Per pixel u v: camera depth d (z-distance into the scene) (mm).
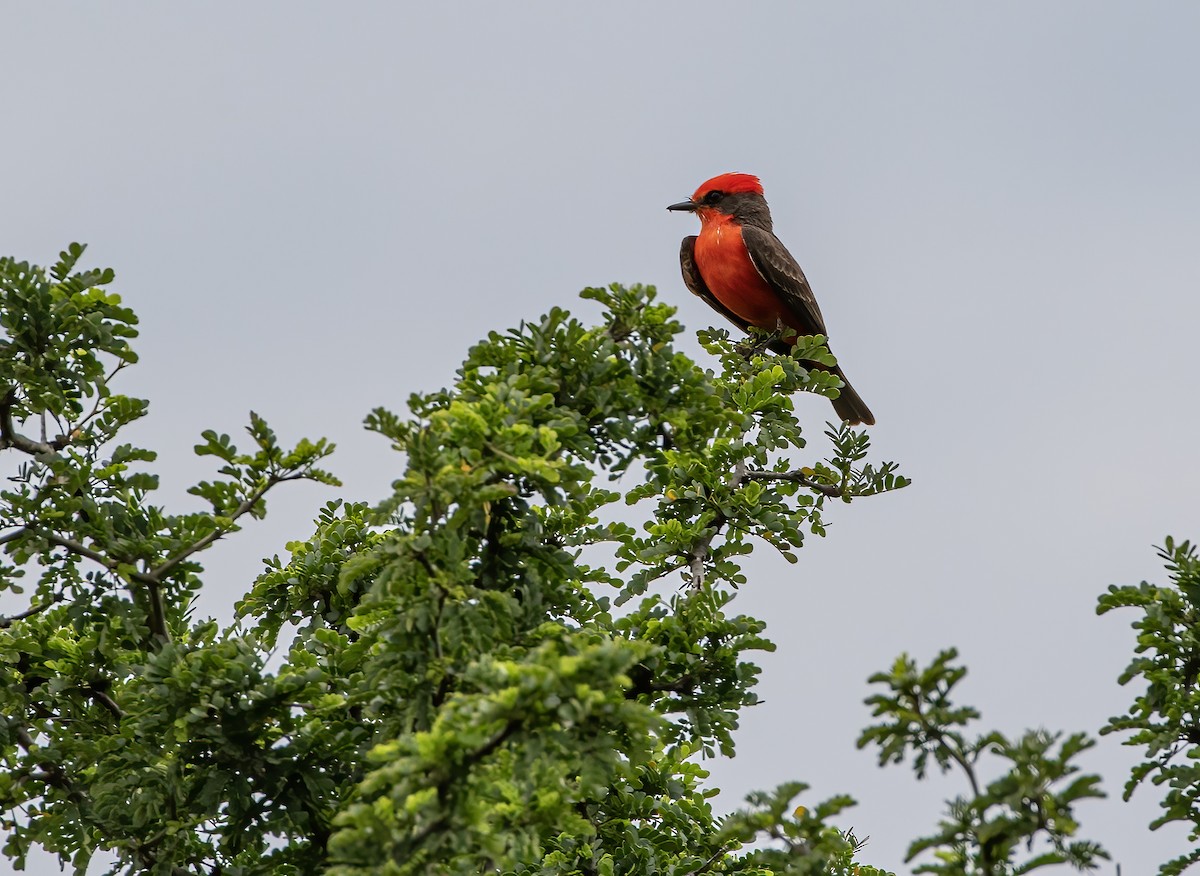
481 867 8352
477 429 8516
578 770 8086
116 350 11383
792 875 6652
